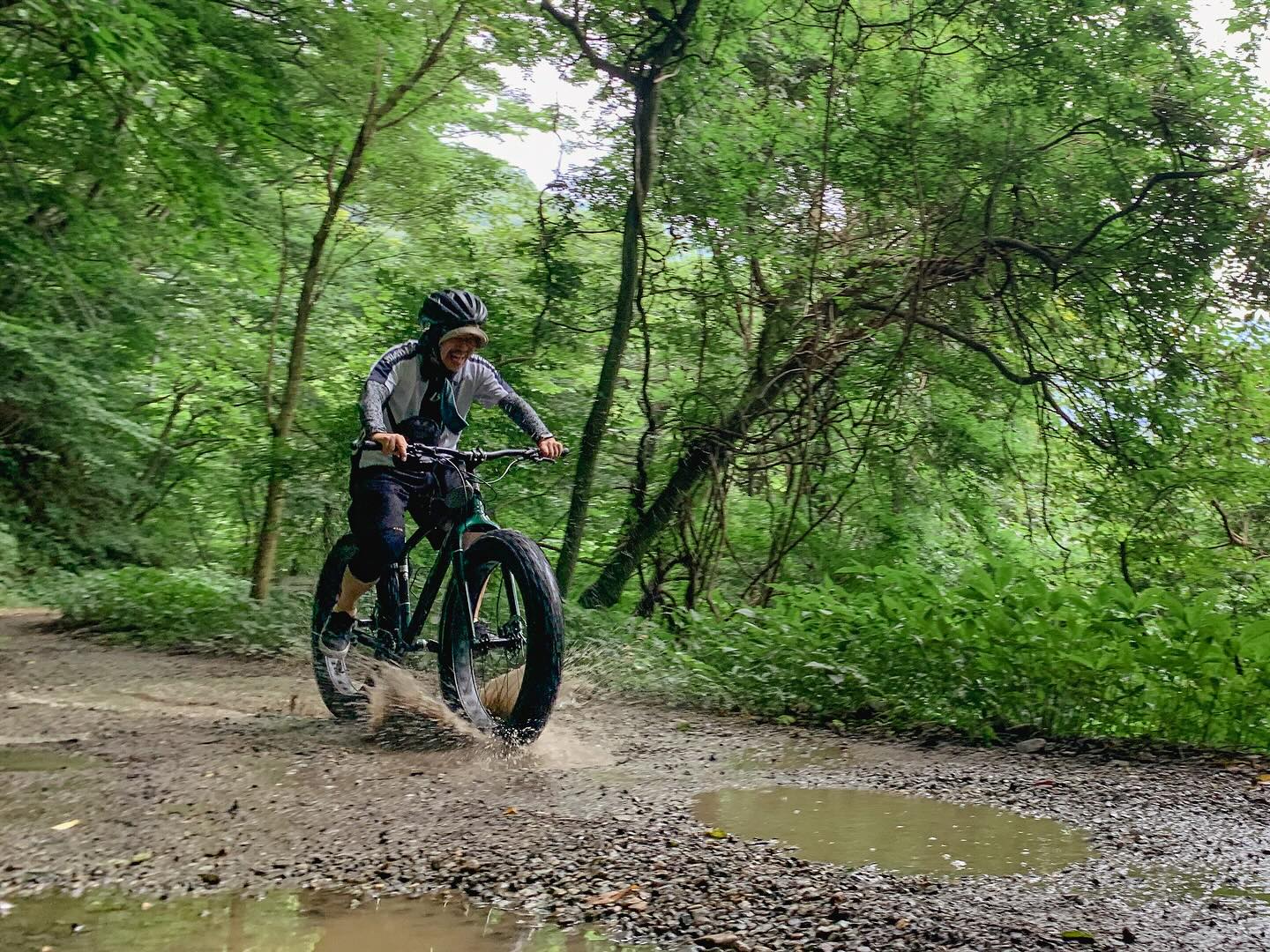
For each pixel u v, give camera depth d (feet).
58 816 11.54
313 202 47.24
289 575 42.06
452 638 15.92
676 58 31.55
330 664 17.89
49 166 35.55
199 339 52.03
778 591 32.63
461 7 35.65
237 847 10.45
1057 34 29.43
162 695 20.92
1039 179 31.58
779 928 8.18
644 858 10.00
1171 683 17.15
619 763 15.03
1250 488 31.55
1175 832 11.22
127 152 33.37
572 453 34.22
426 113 42.09
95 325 46.06
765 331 33.27
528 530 35.88
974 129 31.07
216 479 59.62
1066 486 35.53
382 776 13.73
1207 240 30.81
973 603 19.80
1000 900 8.81
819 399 32.89
